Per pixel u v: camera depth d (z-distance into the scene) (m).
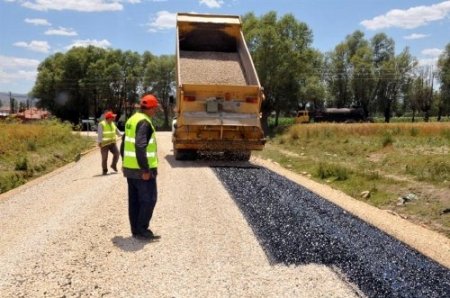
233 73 15.85
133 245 6.06
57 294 4.54
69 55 75.00
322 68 75.19
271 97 46.66
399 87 73.69
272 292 4.70
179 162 15.17
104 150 13.09
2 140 17.41
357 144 21.39
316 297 4.59
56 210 8.09
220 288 4.77
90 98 75.94
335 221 7.48
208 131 14.13
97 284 4.81
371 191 11.33
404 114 86.31
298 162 17.36
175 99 16.05
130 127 6.29
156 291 4.70
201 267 5.33
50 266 5.14
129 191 6.41
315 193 10.15
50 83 74.69
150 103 6.24
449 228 8.20
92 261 5.39
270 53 41.84
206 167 13.54
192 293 4.66
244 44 16.38
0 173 13.78
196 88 13.86
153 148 6.33
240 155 15.97
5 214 8.16
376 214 9.01
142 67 81.62
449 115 70.38
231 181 10.91
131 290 4.71
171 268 5.29
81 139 28.09
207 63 16.31
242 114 14.20
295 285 4.86
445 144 19.61
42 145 19.55
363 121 55.06
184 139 14.08
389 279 5.10
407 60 73.38
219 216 7.57
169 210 7.97
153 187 6.34
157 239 6.35
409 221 8.84
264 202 8.66
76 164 16.20
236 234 6.57
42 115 62.91
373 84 72.94
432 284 5.05
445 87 66.44
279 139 29.55
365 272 5.27
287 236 6.49
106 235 6.45
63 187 10.96
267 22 43.84
